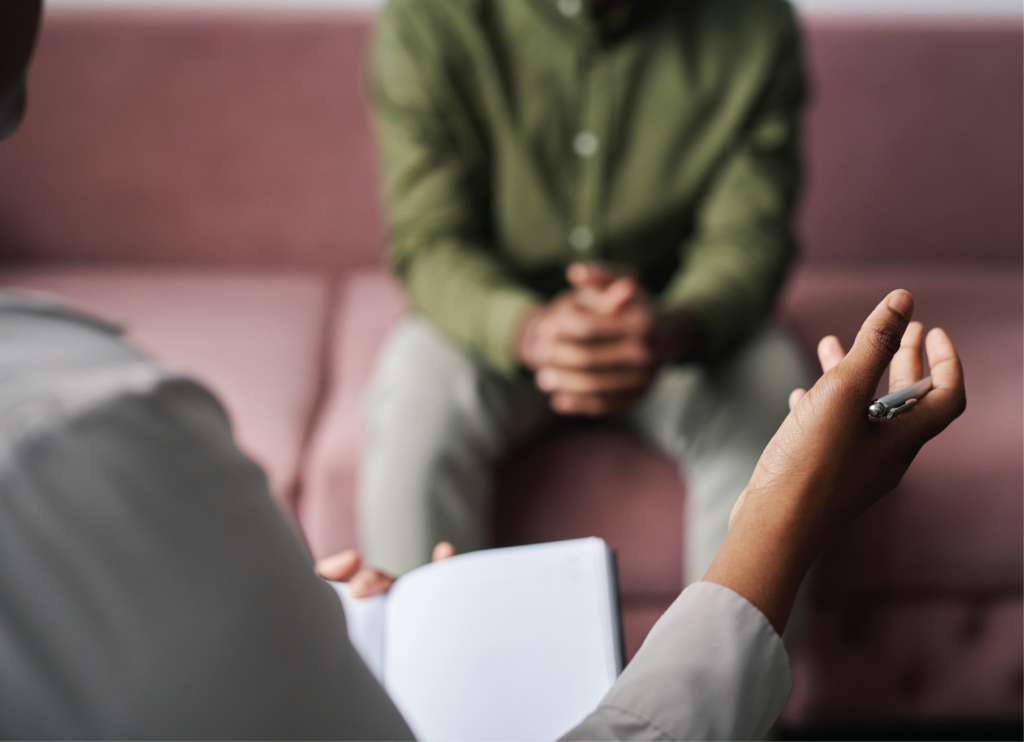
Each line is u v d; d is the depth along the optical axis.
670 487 1.16
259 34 1.65
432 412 1.12
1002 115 1.66
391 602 0.72
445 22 1.25
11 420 0.28
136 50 1.64
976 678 1.25
